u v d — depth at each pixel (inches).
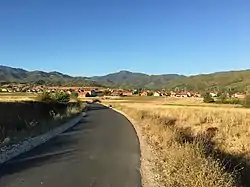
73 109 2143.2
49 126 1125.1
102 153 656.4
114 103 4544.8
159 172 478.0
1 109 1043.3
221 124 1119.6
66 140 859.4
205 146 508.1
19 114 1146.7
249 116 1289.4
